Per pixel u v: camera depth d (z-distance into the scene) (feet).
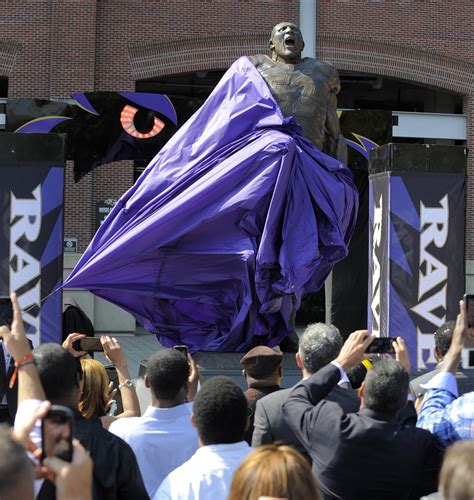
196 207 33.50
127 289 34.76
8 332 10.78
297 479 8.89
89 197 85.10
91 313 83.46
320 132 37.22
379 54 89.30
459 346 14.20
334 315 53.98
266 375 17.93
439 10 90.12
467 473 7.95
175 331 36.70
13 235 32.50
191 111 56.54
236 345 35.65
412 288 36.06
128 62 86.69
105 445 12.55
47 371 12.67
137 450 14.84
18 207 32.53
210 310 36.55
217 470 12.17
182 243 34.12
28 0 85.46
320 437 12.85
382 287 36.73
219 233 33.96
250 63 36.99
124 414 16.42
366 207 54.44
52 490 11.08
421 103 119.34
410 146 36.14
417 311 36.04
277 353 18.01
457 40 90.58
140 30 86.84
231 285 35.04
